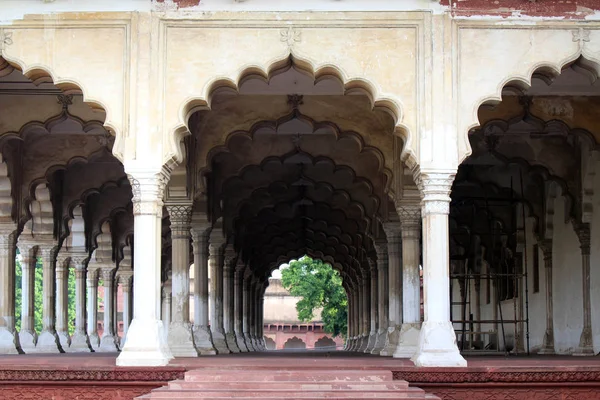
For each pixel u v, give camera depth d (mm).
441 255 7887
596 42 8078
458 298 19297
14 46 8102
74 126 11844
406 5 8094
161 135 8008
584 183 11609
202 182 10664
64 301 16594
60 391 7605
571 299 12273
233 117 10539
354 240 18078
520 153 11727
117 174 14094
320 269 35438
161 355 7777
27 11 8125
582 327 11781
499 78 8039
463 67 8055
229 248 15883
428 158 7934
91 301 18172
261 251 20172
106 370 7559
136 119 8000
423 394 6523
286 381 6848
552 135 11742
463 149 7973
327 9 8102
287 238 20234
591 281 11562
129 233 17641
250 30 8117
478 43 8070
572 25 8078
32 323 14273
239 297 18531
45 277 14203
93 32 8117
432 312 7828
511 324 15008
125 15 8117
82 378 7578
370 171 12031
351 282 23109
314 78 8344
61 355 11922
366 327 18328
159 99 8039
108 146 12242
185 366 7555
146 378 7543
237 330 18484
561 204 12641
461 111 8016
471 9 8094
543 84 9703
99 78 8070
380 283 13945
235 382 6785
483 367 7457
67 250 16578
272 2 8109
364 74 8047
